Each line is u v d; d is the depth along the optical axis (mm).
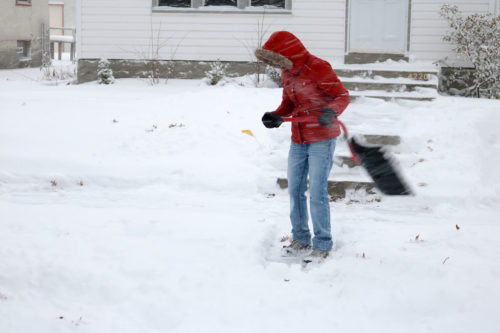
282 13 13906
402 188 4523
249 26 14039
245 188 6992
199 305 3889
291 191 5098
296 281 4320
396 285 4148
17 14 23438
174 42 14289
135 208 6246
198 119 8859
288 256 5094
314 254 4957
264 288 4152
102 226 5426
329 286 4211
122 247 4836
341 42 13820
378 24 13672
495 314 3686
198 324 3668
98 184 7109
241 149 7961
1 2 22234
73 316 3738
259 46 13961
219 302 3936
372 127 8836
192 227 5438
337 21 13789
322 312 3807
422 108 10117
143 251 4754
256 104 9555
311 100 4824
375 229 5613
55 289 4078
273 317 3762
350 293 4062
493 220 6105
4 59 22672
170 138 8242
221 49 14188
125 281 4180
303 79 4762
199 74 14273
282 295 4023
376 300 3908
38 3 25094
